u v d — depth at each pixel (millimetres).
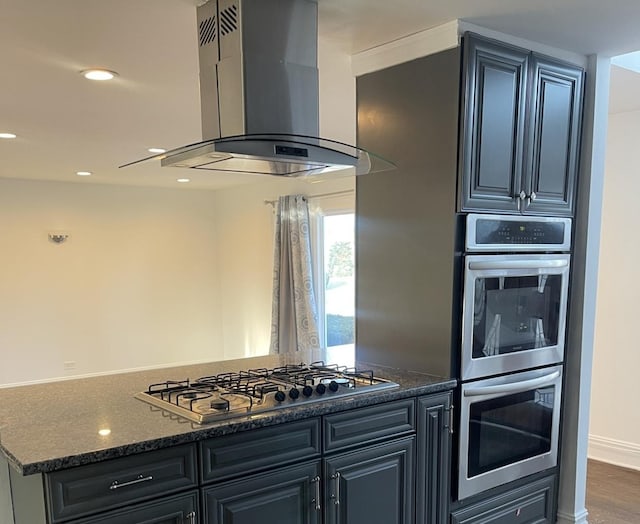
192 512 1548
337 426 1842
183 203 6773
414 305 2293
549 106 2357
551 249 2441
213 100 1845
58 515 1347
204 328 7004
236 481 1629
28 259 5750
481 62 2096
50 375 5922
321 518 1823
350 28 2117
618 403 3549
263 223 6195
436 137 2156
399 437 2012
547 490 2598
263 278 6273
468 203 2113
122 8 1810
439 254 2174
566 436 2637
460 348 2166
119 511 1432
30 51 2180
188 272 6848
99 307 6207
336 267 5391
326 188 5320
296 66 1831
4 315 5648
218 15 1771
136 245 6434
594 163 2531
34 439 1480
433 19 2037
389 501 2006
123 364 6398
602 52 2459
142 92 2758
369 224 2471
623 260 3475
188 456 1540
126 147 4113
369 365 2465
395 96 2305
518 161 2260
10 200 5625
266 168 1959
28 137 3713
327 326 5566
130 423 1614
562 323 2531
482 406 2260
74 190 5984
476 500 2309
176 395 1916
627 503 3033
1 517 1811
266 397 1841
